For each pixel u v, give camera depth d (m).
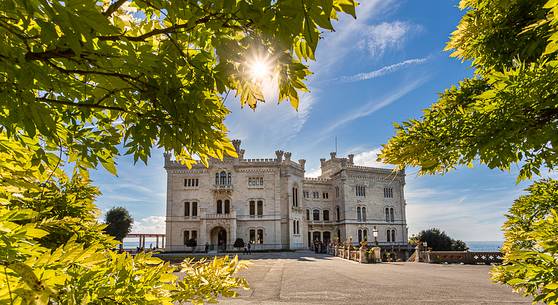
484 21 5.36
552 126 3.54
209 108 2.50
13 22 1.78
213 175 56.16
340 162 66.88
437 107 5.25
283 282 18.53
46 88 1.99
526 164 4.51
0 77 1.71
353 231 61.59
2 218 1.75
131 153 2.54
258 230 55.62
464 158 4.33
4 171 2.17
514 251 3.35
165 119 2.45
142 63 2.09
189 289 2.75
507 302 12.50
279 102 2.47
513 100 3.45
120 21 2.58
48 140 2.42
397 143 4.66
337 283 17.94
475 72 5.85
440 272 23.03
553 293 2.97
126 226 55.44
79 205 3.97
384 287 16.34
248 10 1.64
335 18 1.97
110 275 2.11
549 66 3.07
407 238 66.06
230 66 2.24
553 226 3.49
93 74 2.13
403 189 67.50
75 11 1.42
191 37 2.38
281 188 57.56
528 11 5.03
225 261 3.08
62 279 1.55
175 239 53.97
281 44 1.76
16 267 1.46
